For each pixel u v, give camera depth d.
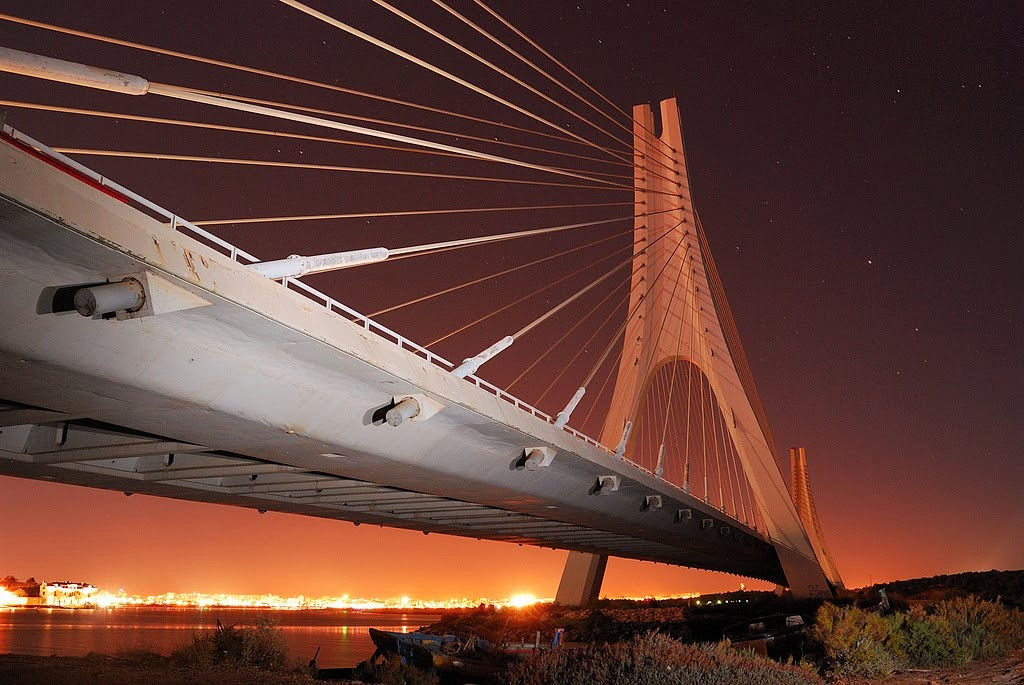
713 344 61.22
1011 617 30.34
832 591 64.62
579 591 68.12
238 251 14.10
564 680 15.52
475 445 21.36
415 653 33.91
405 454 19.20
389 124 25.61
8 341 11.25
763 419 64.38
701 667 15.62
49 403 13.90
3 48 10.53
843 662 21.81
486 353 22.30
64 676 19.48
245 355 14.23
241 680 19.52
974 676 20.27
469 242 25.61
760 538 55.22
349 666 45.28
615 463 28.69
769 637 25.17
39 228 10.16
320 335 14.36
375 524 31.09
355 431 17.42
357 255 17.94
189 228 13.09
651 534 40.19
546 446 23.27
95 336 12.00
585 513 30.31
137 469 20.73
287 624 151.50
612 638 54.88
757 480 60.31
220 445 17.03
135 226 11.21
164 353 12.98
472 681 30.39
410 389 17.36
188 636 79.50
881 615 29.23
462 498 25.27
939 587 74.94
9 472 19.53
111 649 55.12
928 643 23.50
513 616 65.62
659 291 64.25
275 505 25.42
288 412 15.69
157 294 11.66
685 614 63.28
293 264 14.98
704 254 65.31
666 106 69.69
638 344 63.12
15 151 9.65
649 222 66.50
